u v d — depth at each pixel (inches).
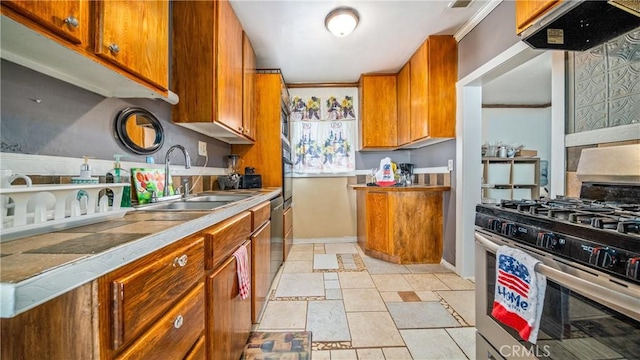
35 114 35.4
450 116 103.4
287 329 67.1
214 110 67.5
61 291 18.0
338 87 150.5
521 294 39.2
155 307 27.7
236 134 87.4
